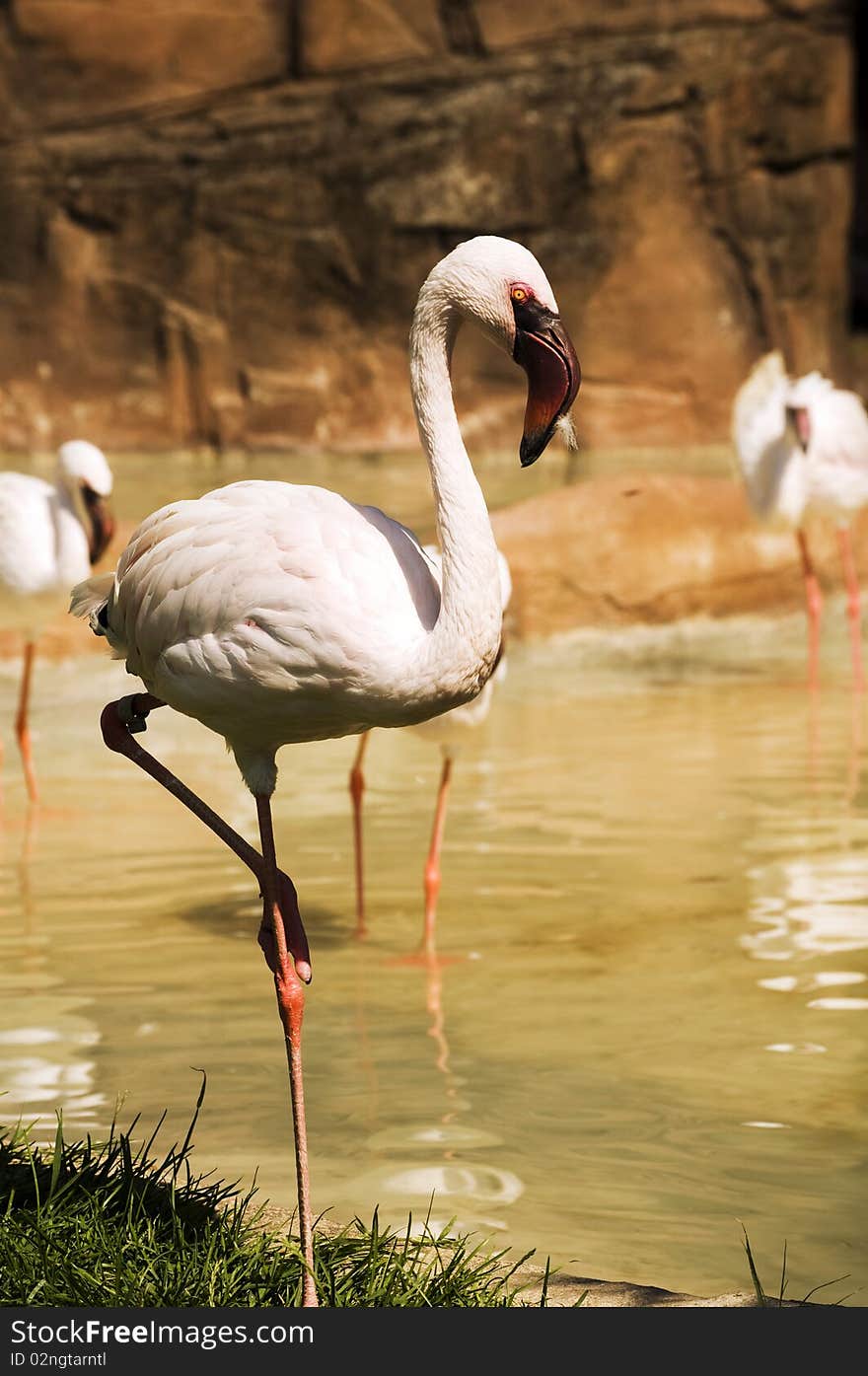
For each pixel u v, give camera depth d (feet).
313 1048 25.58
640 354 105.19
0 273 106.11
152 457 104.63
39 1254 17.67
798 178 107.34
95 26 105.29
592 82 104.78
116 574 20.75
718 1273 18.60
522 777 43.04
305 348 105.70
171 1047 25.46
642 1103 23.35
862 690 54.75
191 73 106.52
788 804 39.70
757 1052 25.07
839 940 29.99
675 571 65.00
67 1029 26.12
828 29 107.45
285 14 106.42
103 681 55.47
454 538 18.52
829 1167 21.30
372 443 105.60
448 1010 27.12
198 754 46.39
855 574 70.23
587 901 32.68
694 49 104.99
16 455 104.88
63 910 32.24
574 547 63.36
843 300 111.55
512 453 103.65
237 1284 17.65
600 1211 20.12
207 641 19.03
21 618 44.80
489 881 34.14
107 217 105.40
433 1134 22.36
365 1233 18.75
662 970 28.71
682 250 105.09
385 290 105.40
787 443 59.82
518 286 18.72
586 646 62.64
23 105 106.01
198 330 105.19
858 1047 25.20
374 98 106.22
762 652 62.90
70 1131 22.06
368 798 41.29
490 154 104.37
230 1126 22.56
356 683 18.58
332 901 33.17
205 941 30.45
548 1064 24.76
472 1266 18.60
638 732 48.44
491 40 106.22
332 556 18.70
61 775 44.09
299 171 105.29
